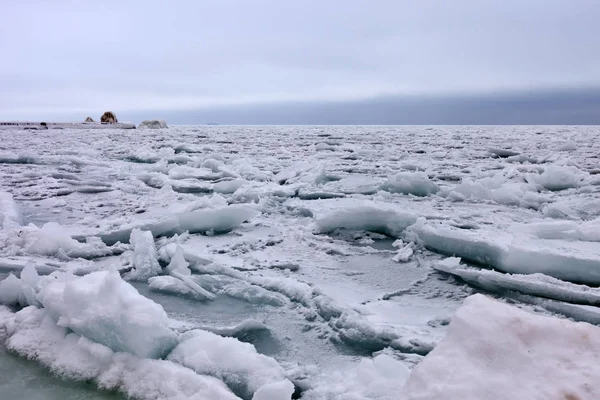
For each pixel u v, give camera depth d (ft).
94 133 95.45
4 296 10.65
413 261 14.28
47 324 9.02
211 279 12.35
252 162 41.57
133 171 35.17
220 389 6.93
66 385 7.45
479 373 4.84
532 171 34.06
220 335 9.27
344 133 116.67
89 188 27.17
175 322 9.55
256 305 11.01
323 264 14.07
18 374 7.76
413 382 5.01
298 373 7.67
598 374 4.54
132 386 7.27
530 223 16.21
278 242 16.48
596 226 14.67
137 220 17.29
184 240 16.60
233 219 18.15
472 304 5.63
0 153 41.22
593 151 50.72
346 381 7.40
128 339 7.71
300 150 57.47
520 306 10.67
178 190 28.07
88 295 8.45
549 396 4.44
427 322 9.78
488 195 23.50
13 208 18.42
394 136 95.30
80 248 14.58
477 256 13.84
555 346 4.94
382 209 17.19
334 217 17.69
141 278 12.66
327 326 9.80
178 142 67.62
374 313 10.34
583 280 11.91
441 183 29.37
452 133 114.21
